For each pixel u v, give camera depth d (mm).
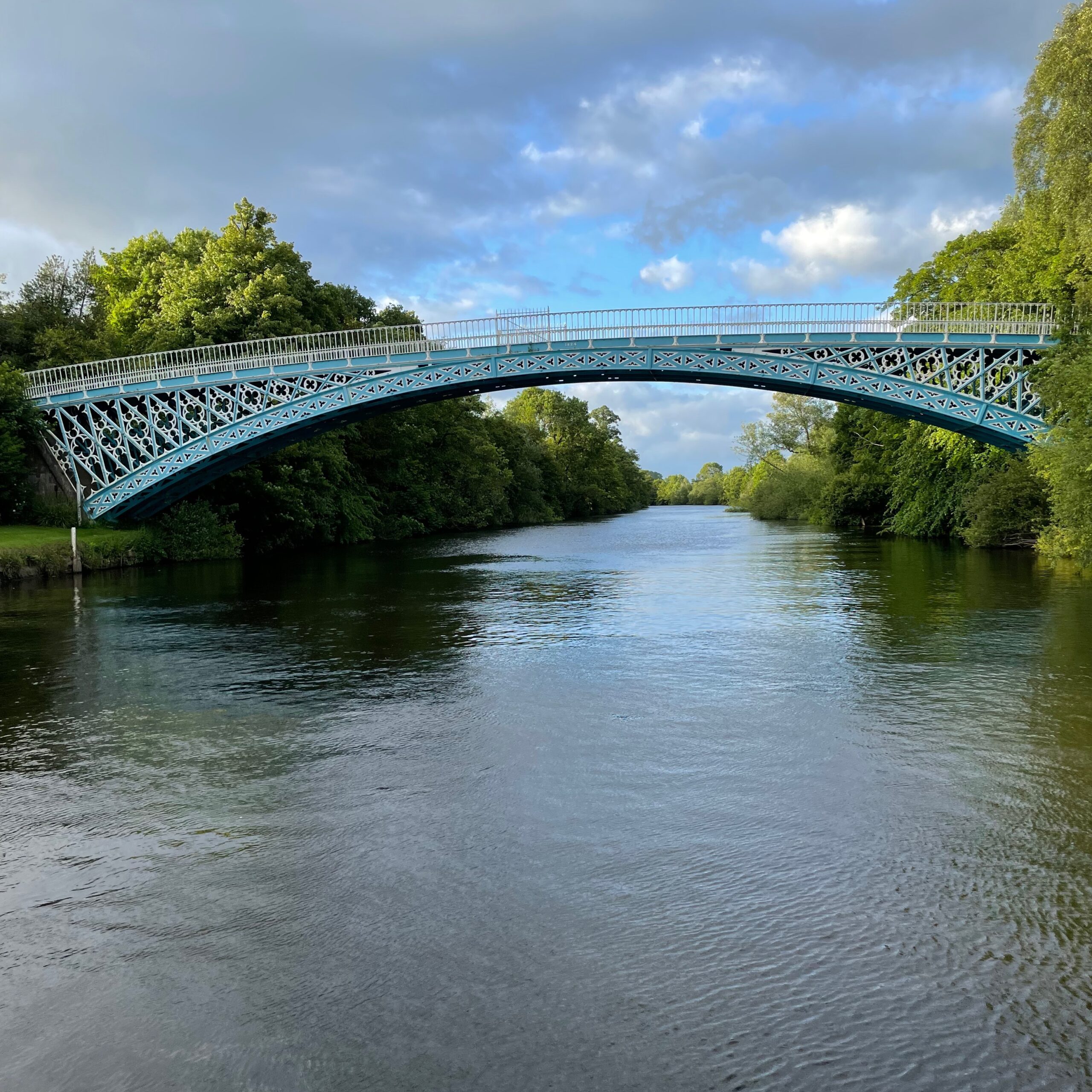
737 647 15938
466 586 27734
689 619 19594
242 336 44719
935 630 17312
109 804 8266
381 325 58125
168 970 5414
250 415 39344
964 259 44844
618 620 19562
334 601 23750
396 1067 4484
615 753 9578
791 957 5445
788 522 80938
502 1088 4316
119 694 12812
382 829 7547
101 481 40469
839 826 7484
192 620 20125
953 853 6926
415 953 5539
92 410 40031
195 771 9227
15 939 5801
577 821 7668
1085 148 27125
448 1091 4305
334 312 53406
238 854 7090
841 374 36562
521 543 53438
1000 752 9422
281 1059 4562
